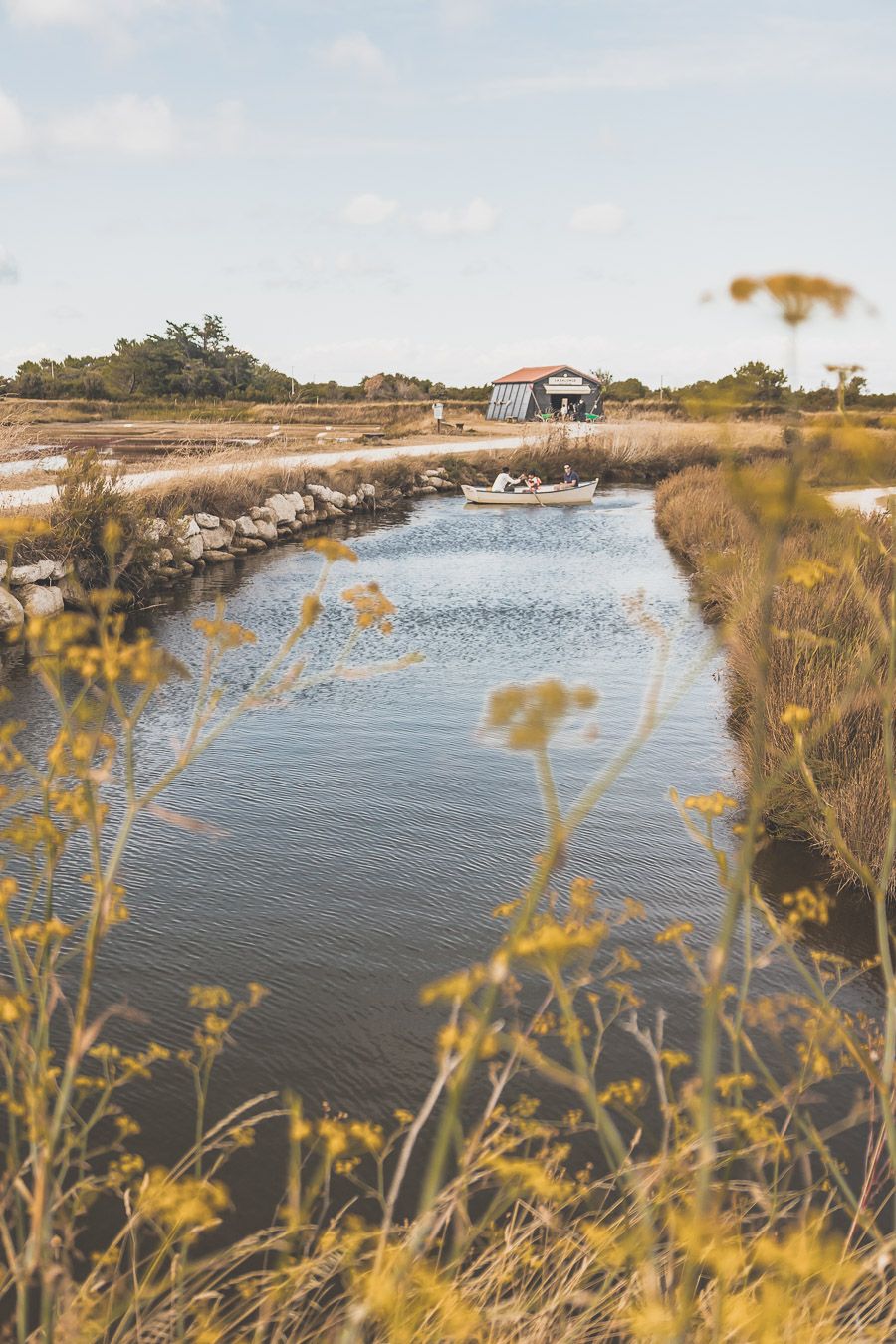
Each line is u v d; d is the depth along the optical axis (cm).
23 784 699
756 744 107
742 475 97
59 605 1320
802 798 683
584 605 1533
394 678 1111
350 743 893
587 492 2964
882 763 651
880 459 91
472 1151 183
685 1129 202
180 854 662
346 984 521
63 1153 194
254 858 661
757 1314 124
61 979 513
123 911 170
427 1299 154
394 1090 440
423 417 6194
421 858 668
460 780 809
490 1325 188
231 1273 309
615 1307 198
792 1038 457
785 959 544
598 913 585
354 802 758
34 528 196
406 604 1549
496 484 3020
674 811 744
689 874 648
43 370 8556
